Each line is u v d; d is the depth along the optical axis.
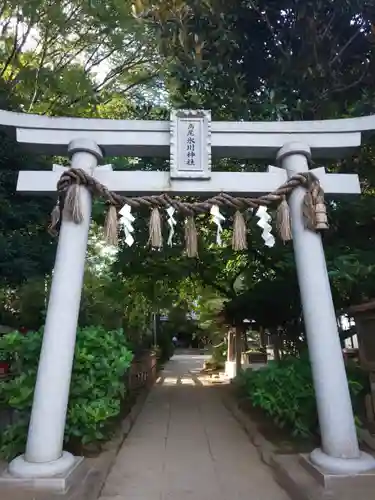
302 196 4.37
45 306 7.20
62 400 3.75
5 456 4.06
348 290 5.97
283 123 4.61
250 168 7.34
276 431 5.61
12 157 6.40
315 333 4.02
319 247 4.26
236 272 10.56
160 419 7.55
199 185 4.46
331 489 3.32
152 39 8.32
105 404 4.29
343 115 6.34
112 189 4.42
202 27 6.29
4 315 7.04
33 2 6.89
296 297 7.76
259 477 4.35
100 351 4.49
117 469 4.65
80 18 7.76
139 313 13.19
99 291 9.98
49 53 8.27
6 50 7.73
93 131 4.54
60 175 4.44
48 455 3.57
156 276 10.46
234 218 4.39
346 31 6.21
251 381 5.50
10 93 7.05
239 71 6.65
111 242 4.21
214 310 15.55
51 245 6.85
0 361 5.05
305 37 6.20
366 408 5.40
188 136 4.53
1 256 5.92
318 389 3.91
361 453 3.78
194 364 23.69
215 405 9.07
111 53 8.80
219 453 5.31
